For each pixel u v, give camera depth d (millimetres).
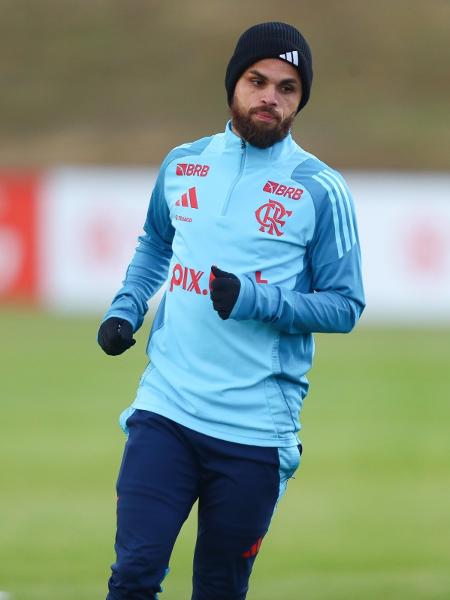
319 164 14602
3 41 119500
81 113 111062
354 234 14562
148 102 111562
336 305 14188
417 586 20859
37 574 22047
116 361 51250
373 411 41031
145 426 14289
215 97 112312
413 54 115938
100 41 119250
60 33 120500
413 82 113375
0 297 67125
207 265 14289
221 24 120438
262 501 14219
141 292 15609
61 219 66375
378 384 46469
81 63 116750
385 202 65500
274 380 14289
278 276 14250
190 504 14273
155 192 15453
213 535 14258
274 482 14289
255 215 14258
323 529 26625
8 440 35812
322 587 20875
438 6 121375
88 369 49125
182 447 14180
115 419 39188
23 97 112938
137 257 15938
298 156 14617
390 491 30266
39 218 66438
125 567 13766
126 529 13922
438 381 47125
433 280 65750
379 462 33656
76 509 28016
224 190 14445
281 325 13961
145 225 15969
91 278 66500
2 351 53344
